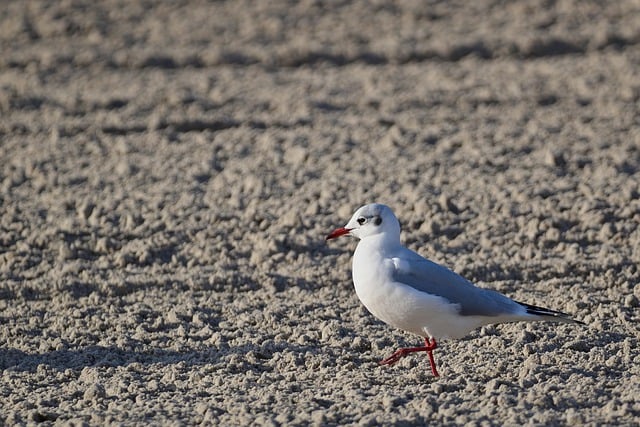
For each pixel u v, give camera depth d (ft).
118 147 58.80
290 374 33.37
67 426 29.32
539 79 70.18
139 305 40.22
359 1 89.04
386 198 49.75
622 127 59.31
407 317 32.50
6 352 36.24
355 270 33.24
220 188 52.31
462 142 57.41
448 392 31.40
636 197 48.29
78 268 43.62
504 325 37.37
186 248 45.68
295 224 47.29
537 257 43.50
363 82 70.95
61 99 68.08
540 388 31.01
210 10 88.48
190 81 72.33
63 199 51.65
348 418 29.27
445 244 45.60
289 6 88.69
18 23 85.76
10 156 58.80
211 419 29.50
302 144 58.18
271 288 41.81
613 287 40.86
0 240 46.44
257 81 71.92
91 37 82.89
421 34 81.00
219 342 36.32
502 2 87.86
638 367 32.81
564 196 48.88
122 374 33.94
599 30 79.36
